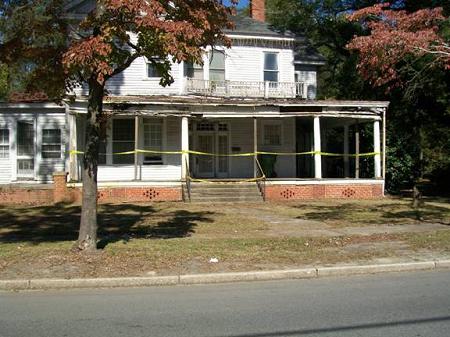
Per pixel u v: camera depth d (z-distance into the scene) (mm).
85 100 21312
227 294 8289
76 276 9016
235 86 26297
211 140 26516
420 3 25656
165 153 24109
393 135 28047
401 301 7727
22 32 11320
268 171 26203
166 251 10977
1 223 15336
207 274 9195
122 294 8344
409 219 16594
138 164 24547
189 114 22562
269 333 6195
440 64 16297
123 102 21609
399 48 14008
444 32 18328
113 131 24453
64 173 20766
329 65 35688
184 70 25719
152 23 9141
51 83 11242
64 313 7180
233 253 10938
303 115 23234
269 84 26859
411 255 10914
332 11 31203
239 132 26750
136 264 9844
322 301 7762
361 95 28578
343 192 23641
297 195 23125
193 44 9875
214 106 22797
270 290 8555
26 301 7926
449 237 12891
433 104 27469
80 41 9664
